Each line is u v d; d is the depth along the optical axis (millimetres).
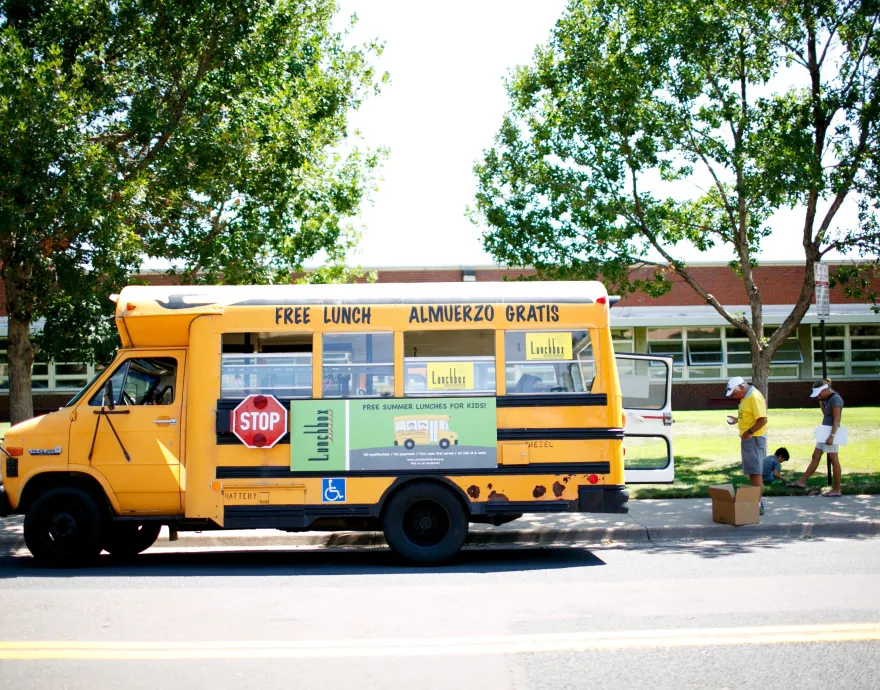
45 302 13562
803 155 14969
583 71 16594
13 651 5902
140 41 14898
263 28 15523
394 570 9172
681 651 5809
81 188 12414
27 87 12125
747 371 34344
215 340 9633
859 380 34312
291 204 16766
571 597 7520
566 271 16828
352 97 18750
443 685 5145
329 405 9570
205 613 7039
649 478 13227
